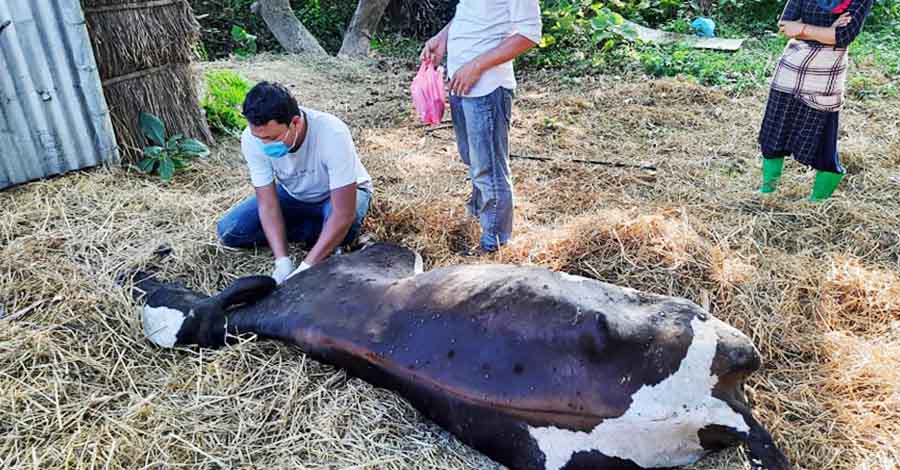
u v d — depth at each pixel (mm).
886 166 4328
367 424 2301
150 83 4504
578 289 2221
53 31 3900
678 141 4980
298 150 3031
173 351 2738
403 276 2738
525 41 2986
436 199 4016
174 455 2219
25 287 3033
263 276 2814
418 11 10391
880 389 2439
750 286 2953
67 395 2467
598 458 1955
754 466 1930
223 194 4094
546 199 4023
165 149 4445
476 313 2193
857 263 3154
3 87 3832
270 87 2795
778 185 4078
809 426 2322
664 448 1954
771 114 3781
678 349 1987
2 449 2232
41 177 4094
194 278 3270
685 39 8188
